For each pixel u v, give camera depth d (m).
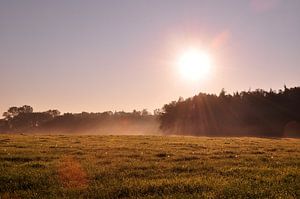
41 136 48.34
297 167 20.33
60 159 22.72
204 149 31.33
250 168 19.45
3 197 13.08
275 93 154.50
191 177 16.78
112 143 36.66
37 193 13.64
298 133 123.19
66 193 13.63
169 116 178.25
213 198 12.77
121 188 14.21
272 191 13.84
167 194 13.58
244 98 158.25
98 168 18.94
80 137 47.50
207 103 162.12
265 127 135.25
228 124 147.00
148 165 20.31
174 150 29.73
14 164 20.16
